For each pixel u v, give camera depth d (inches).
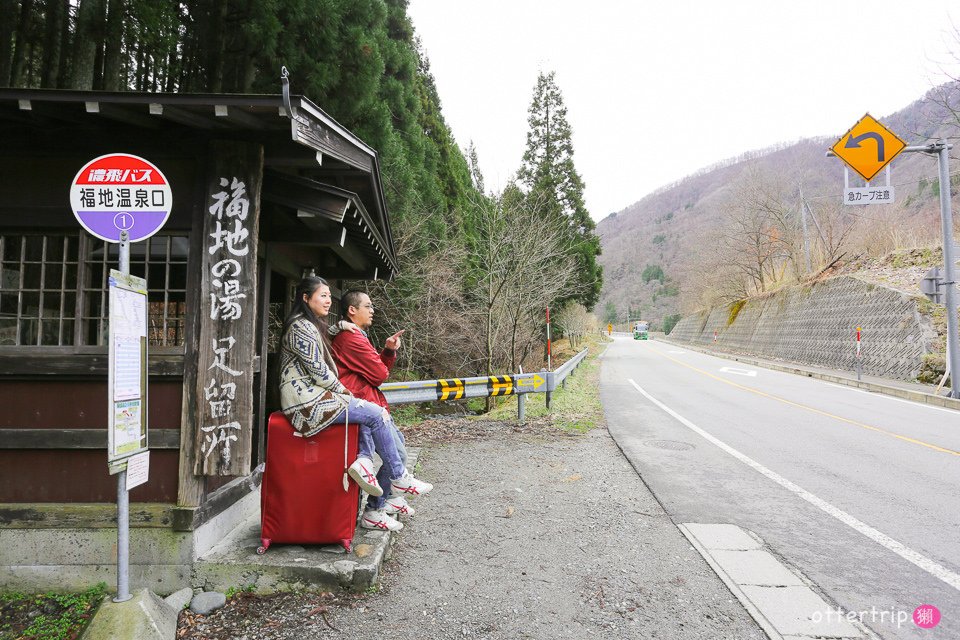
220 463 131.8
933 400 494.6
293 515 137.3
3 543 131.8
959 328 621.0
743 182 1481.3
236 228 135.3
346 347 154.7
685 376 732.7
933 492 215.5
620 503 198.7
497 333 553.6
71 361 132.2
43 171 137.2
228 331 134.1
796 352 983.6
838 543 163.8
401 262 524.1
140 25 273.1
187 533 131.6
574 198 1069.8
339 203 145.0
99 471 133.9
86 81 270.8
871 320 750.5
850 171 526.3
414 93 619.8
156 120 131.6
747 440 312.3
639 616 121.3
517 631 115.0
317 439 138.3
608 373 780.0
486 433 325.4
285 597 128.2
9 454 133.5
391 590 132.2
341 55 330.0
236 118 121.7
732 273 1572.3
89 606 125.0
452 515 184.7
